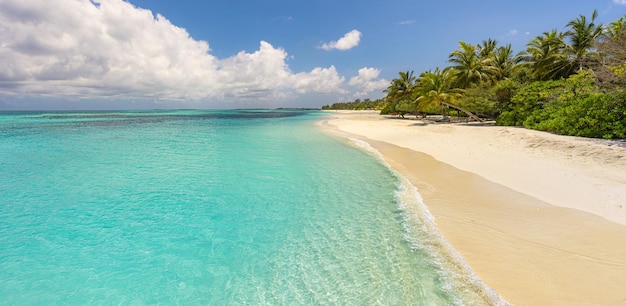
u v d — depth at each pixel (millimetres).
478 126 27406
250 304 4609
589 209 7320
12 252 6258
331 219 7715
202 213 8312
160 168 13789
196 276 5375
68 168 13836
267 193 9977
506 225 6770
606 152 11781
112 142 23391
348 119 54938
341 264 5617
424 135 23953
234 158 16188
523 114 24391
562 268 5039
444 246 6043
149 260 5934
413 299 4574
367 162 14727
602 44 17453
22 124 45562
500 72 36062
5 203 9164
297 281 5148
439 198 8875
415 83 47312
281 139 25109
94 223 7707
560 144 14203
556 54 28141
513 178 10383
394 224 7258
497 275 4988
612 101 14906
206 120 61906
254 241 6641
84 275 5438
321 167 13742
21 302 4691
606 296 4301
